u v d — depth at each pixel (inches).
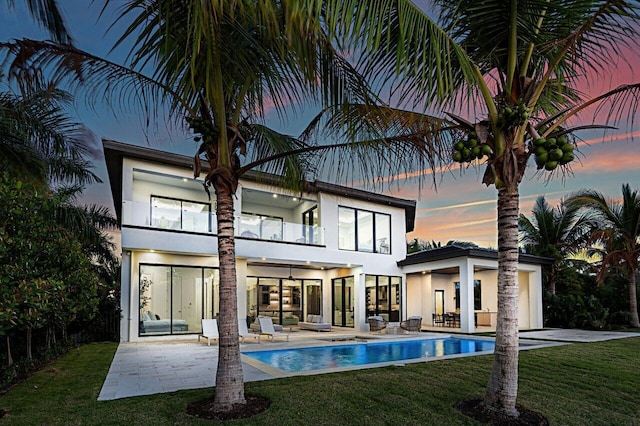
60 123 319.6
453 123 209.3
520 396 219.9
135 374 291.1
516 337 189.6
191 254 585.6
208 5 130.4
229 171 203.3
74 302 323.0
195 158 205.8
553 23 188.9
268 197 719.1
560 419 186.7
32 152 265.0
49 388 243.9
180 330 578.9
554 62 189.5
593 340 509.0
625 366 315.3
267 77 200.7
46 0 213.0
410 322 656.4
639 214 721.6
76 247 340.8
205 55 177.0
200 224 585.9
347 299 770.2
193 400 209.5
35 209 269.4
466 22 189.8
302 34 125.0
